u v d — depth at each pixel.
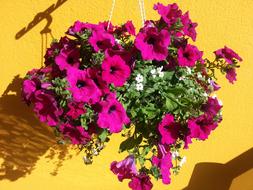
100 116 0.67
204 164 1.14
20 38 0.90
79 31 0.75
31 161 0.99
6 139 0.96
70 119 0.72
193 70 0.79
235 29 1.01
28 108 0.95
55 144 0.99
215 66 0.84
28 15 0.89
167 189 1.14
